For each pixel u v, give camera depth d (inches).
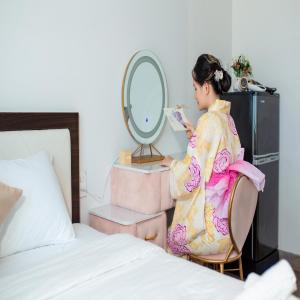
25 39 65.6
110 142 83.8
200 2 107.7
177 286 43.5
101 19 79.4
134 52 88.1
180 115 86.2
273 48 112.2
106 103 82.0
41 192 58.0
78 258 49.7
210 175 68.5
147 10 91.2
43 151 64.8
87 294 41.2
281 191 113.3
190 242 71.3
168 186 79.1
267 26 113.0
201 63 75.9
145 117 91.4
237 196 63.4
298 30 106.3
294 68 108.0
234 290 42.7
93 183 80.5
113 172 83.4
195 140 69.5
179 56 102.5
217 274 47.6
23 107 66.2
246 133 95.2
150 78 92.0
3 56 62.6
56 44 70.8
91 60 77.9
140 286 43.3
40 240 57.0
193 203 70.5
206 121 69.5
